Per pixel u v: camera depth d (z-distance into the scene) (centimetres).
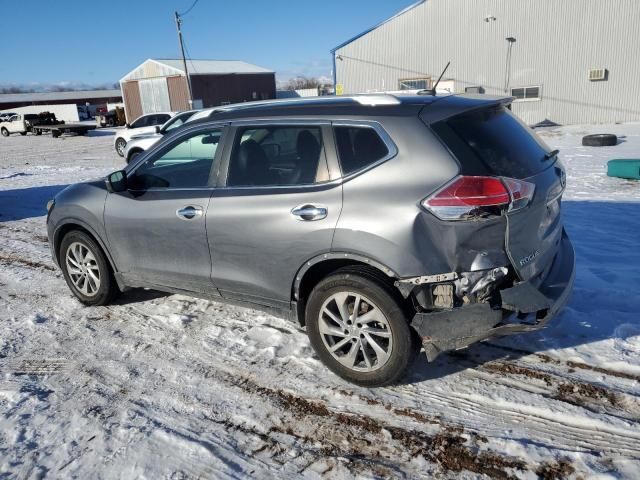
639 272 487
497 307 294
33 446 291
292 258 338
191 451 283
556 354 357
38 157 2142
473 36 2508
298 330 414
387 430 294
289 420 307
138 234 418
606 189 889
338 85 2877
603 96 2344
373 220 302
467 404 313
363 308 320
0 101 7656
